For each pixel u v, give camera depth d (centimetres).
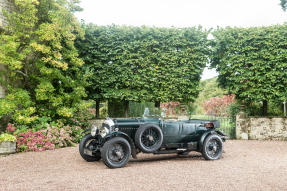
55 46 1024
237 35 1230
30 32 997
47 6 1070
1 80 989
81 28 1120
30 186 458
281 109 1366
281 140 1196
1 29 1018
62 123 1066
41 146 884
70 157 752
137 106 1405
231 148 944
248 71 1195
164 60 1220
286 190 438
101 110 1480
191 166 625
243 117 1238
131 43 1210
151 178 506
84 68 1184
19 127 927
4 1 1020
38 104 1101
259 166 630
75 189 437
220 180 495
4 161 692
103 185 458
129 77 1219
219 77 1300
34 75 1076
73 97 1104
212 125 754
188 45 1247
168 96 1220
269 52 1163
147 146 666
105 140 641
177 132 734
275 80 1155
